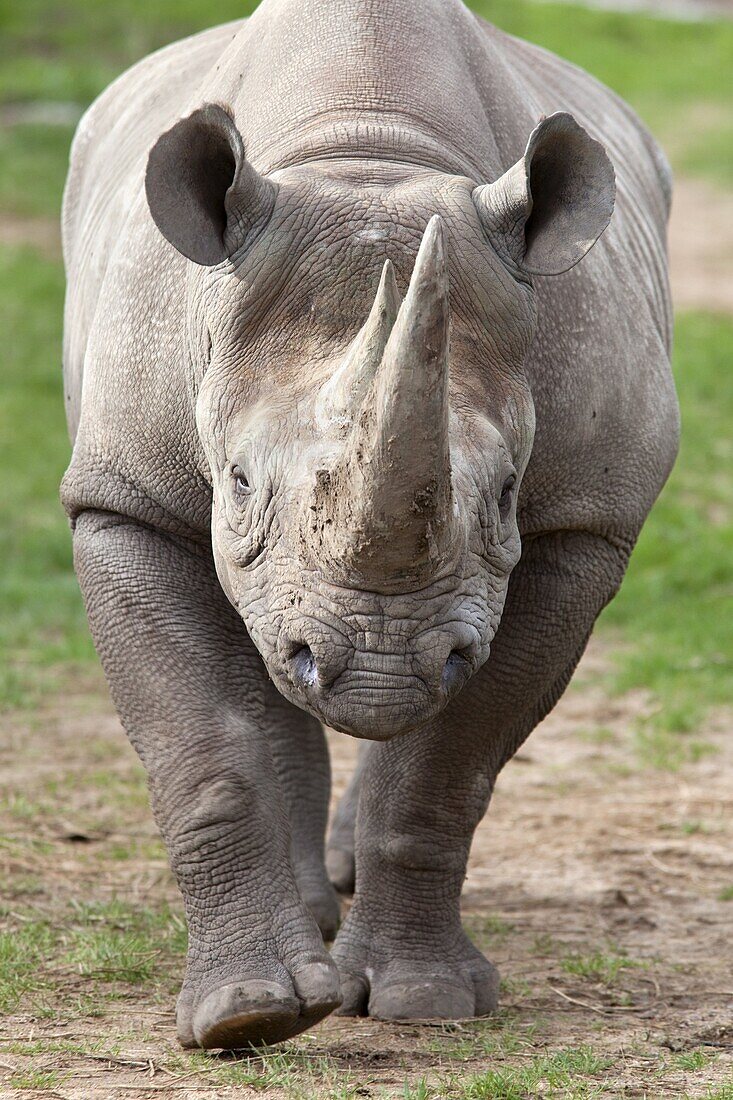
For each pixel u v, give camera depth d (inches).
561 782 676.1
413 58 405.1
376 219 350.0
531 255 356.8
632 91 2903.5
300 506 316.2
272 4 432.5
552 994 450.6
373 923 453.1
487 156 402.9
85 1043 393.4
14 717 742.5
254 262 350.0
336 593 312.5
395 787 442.3
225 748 401.1
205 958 397.4
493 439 331.6
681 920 519.8
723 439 1221.7
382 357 292.2
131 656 410.0
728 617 900.6
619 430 426.6
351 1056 393.4
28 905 510.3
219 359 351.6
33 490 1090.7
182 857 400.5
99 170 516.1
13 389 1301.7
